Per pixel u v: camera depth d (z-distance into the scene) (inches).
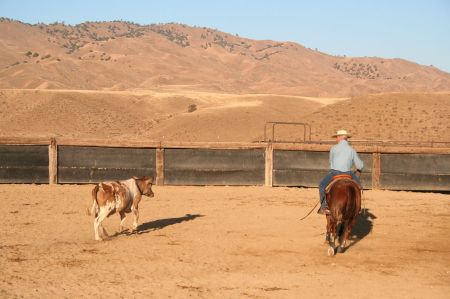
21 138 928.9
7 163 933.2
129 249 492.7
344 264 455.2
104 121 5108.3
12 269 416.2
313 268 440.5
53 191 856.3
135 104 5885.8
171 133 4190.5
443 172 958.4
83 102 5477.4
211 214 691.4
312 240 546.6
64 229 581.3
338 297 364.2
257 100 5949.8
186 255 473.7
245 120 4436.5
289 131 2856.8
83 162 939.3
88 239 534.6
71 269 419.5
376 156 959.0
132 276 403.2
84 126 4896.7
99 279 393.4
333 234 479.2
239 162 959.0
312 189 941.2
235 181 958.4
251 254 483.8
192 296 357.7
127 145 938.7
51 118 4921.3
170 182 950.4
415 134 2664.9
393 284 397.7
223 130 4165.8
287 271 429.1
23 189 873.5
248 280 400.2
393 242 547.8
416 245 534.9
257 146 954.7
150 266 433.4
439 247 526.9
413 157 961.5
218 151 957.2
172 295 358.6
